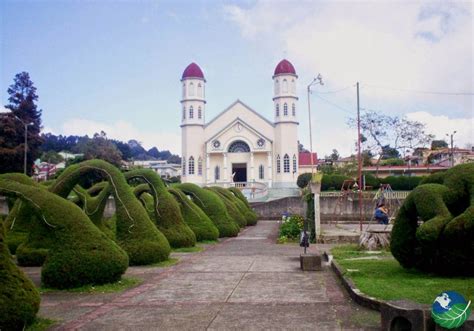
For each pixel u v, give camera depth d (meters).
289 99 61.44
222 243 21.02
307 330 6.54
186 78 63.16
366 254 14.52
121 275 10.77
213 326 6.86
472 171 9.48
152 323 7.10
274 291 9.50
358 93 30.66
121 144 109.81
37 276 11.85
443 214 9.14
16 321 6.24
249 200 50.53
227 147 61.56
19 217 16.58
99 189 19.34
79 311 7.96
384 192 30.94
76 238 10.09
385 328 6.02
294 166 61.06
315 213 20.50
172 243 17.77
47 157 87.56
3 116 49.97
